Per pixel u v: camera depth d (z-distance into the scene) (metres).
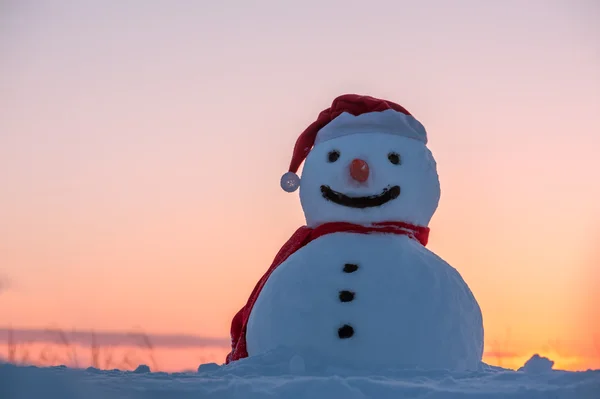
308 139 8.20
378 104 7.99
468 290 7.72
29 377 4.38
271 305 7.38
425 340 7.05
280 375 6.46
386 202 7.59
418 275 7.29
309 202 7.91
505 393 5.06
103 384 5.02
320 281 7.26
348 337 7.00
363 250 7.41
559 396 5.06
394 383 5.41
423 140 8.09
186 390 5.11
